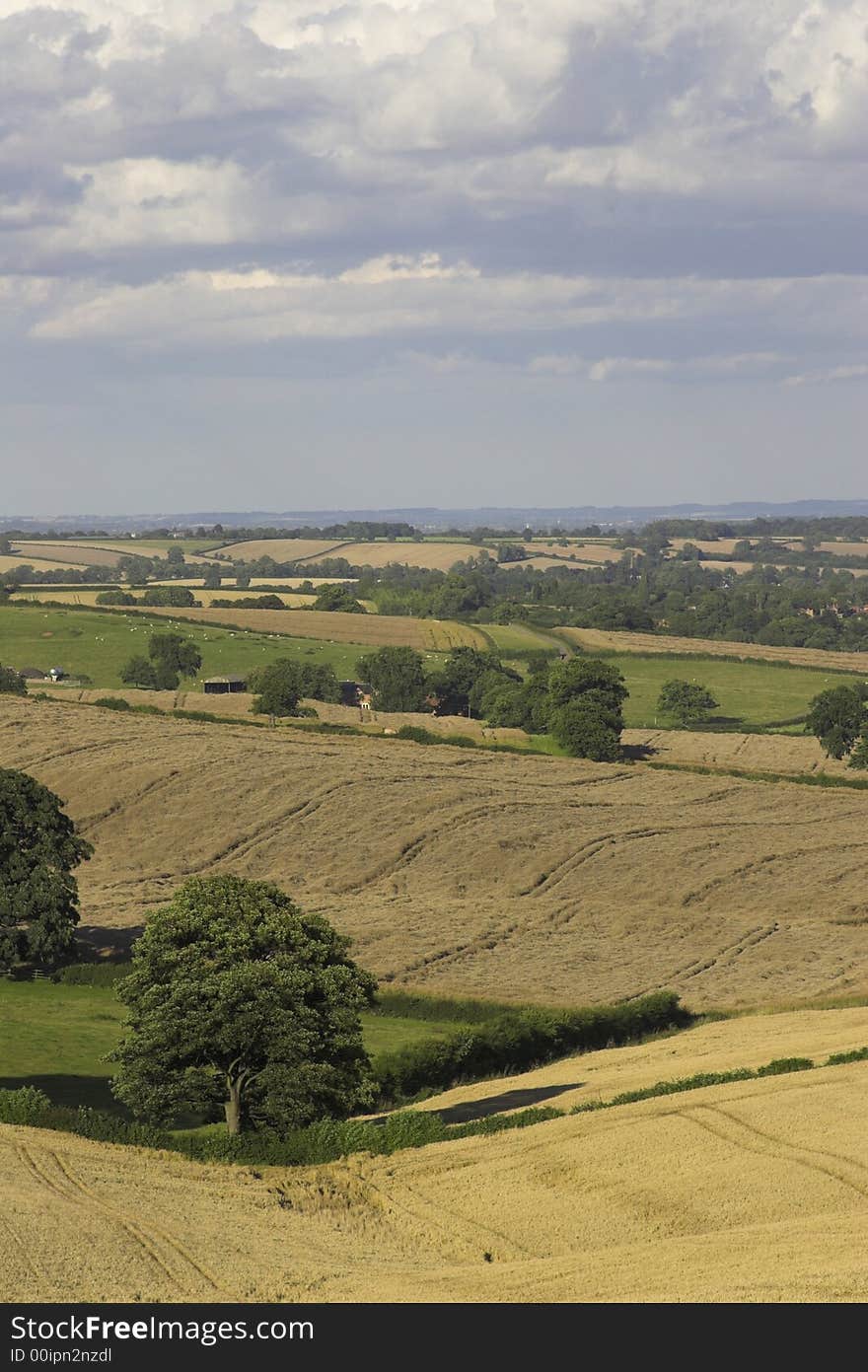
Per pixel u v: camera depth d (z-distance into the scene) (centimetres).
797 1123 5197
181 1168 4959
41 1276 3631
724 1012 8469
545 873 12056
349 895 11531
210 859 12369
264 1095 5797
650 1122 5319
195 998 5644
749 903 11325
